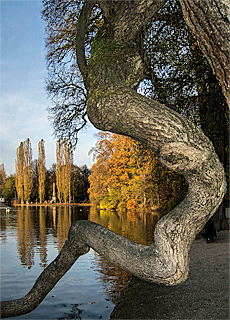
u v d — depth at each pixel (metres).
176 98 9.26
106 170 43.78
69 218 26.94
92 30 9.26
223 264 6.48
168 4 7.05
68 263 2.55
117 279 6.46
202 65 8.53
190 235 2.01
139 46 2.97
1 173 93.31
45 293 2.63
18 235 15.13
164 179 13.39
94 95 2.07
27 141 67.81
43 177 67.69
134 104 1.94
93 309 4.64
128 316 3.99
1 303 2.61
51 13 8.34
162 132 1.90
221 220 12.40
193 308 4.07
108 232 2.24
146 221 21.30
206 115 10.86
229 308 3.92
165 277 1.96
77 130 11.64
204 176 1.93
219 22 1.48
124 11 2.12
